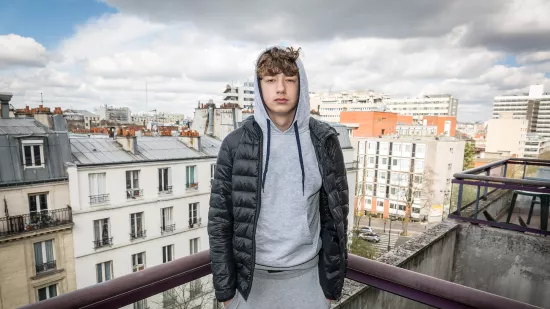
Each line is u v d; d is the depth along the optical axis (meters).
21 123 13.79
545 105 142.00
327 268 1.21
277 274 1.16
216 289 1.15
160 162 16.33
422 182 41.69
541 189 3.02
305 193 1.14
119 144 16.56
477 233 3.53
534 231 3.19
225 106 23.78
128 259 15.76
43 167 13.44
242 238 1.13
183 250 17.73
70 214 13.92
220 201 1.17
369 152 45.78
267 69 1.04
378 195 45.81
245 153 1.14
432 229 3.45
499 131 76.19
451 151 42.28
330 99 110.75
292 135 1.15
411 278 1.23
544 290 3.09
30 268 13.03
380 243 36.62
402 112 149.38
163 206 16.73
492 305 1.04
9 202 12.66
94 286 1.05
